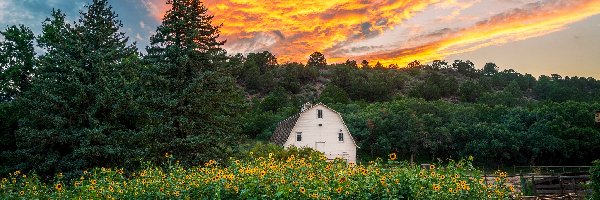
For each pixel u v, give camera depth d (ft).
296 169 32.60
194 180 30.63
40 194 31.76
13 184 33.30
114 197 29.45
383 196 26.89
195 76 71.77
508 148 192.54
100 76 69.67
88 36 75.51
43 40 93.04
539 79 428.56
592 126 195.21
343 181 27.45
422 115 209.26
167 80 69.05
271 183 28.07
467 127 202.59
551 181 78.43
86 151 63.87
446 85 396.37
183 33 73.20
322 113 158.61
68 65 70.13
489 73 557.33
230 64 78.23
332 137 157.99
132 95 69.97
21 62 95.30
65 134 67.15
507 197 33.96
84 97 68.64
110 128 70.08
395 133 199.72
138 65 78.69
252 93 370.12
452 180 30.58
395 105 231.50
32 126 70.74
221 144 74.18
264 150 79.97
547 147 187.52
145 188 30.50
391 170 30.22
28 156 67.36
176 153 68.03
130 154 65.67
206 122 73.41
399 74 476.54
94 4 76.59
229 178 28.35
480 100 327.06
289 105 263.70
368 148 204.95
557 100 370.32
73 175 63.21
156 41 73.15
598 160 39.19
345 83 372.79
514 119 211.00
